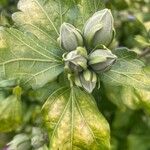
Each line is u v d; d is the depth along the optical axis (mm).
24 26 141
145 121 215
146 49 179
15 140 161
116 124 208
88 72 130
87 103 138
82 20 142
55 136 136
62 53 137
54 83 140
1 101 170
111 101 166
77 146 136
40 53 136
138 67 137
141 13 200
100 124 137
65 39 131
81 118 137
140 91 158
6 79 132
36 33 140
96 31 130
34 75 134
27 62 134
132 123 211
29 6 142
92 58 129
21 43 134
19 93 142
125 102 161
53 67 136
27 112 189
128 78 136
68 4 143
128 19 199
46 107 137
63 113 137
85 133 136
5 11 187
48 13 142
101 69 131
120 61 137
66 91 138
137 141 220
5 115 171
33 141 156
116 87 164
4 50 132
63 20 142
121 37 203
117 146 220
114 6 194
